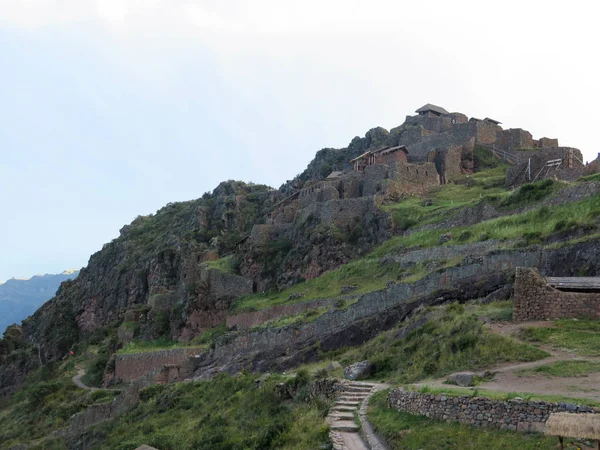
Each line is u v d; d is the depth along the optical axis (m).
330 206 85.56
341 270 75.56
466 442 22.70
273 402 42.22
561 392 24.09
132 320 101.12
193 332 86.50
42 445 70.56
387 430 26.44
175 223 143.38
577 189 58.47
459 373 29.30
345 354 47.38
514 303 35.94
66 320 137.88
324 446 27.75
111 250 149.75
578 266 42.66
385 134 121.31
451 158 100.31
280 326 61.62
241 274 90.12
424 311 43.09
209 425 44.06
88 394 82.25
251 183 144.00
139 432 52.75
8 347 134.75
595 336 31.08
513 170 84.75
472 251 59.16
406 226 77.88
